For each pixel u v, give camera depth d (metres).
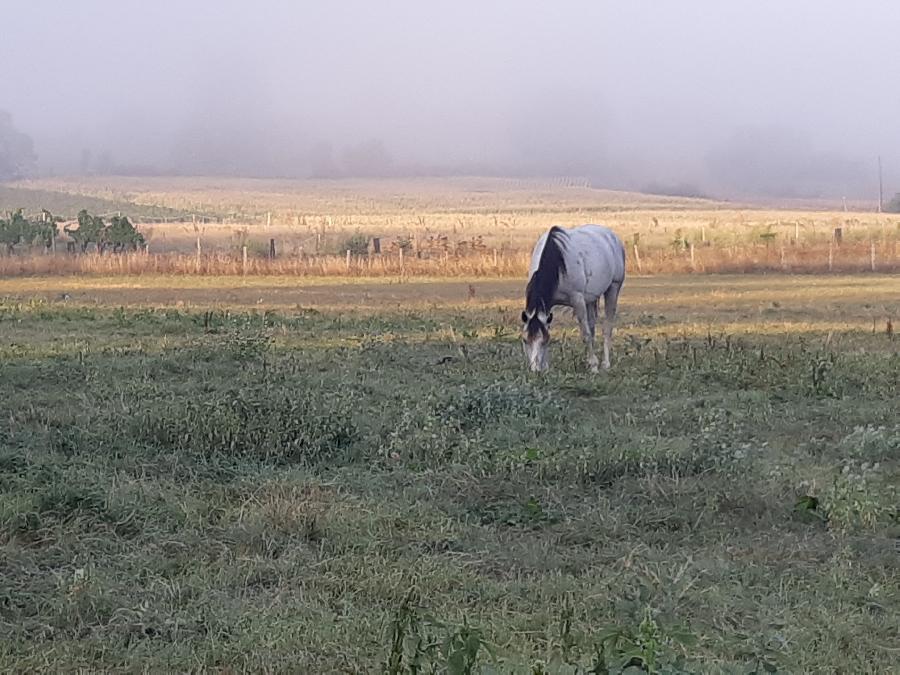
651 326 19.91
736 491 8.23
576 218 85.62
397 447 9.30
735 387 12.95
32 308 22.55
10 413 10.83
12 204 104.19
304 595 6.18
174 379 13.17
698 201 145.75
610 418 11.15
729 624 5.84
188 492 8.07
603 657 4.51
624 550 7.05
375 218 85.69
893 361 14.33
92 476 8.20
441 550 7.13
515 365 14.47
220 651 5.39
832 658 5.38
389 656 5.08
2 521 7.11
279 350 15.91
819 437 10.45
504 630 5.62
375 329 18.83
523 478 8.56
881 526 7.59
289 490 8.09
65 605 5.90
